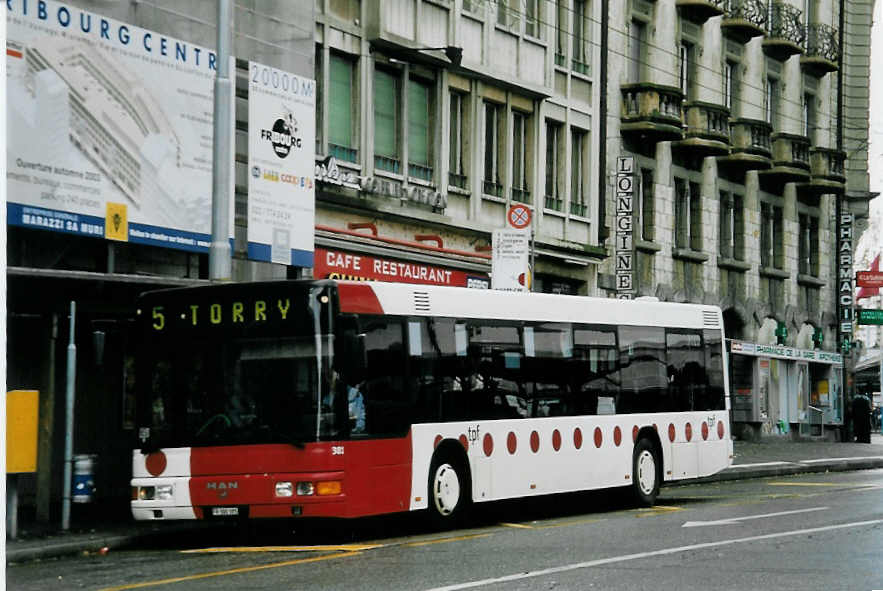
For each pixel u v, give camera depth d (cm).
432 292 1950
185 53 2419
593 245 3984
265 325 1781
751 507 2205
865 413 5175
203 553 1689
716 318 2597
